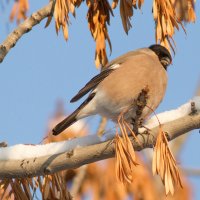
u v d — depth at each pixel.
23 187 7.56
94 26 8.43
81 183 9.30
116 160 6.38
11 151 7.33
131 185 9.15
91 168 9.34
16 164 7.23
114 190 9.18
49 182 7.53
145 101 7.14
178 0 7.99
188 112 7.43
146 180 9.18
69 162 7.13
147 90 7.16
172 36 7.81
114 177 9.27
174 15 7.83
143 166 9.28
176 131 7.24
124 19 8.18
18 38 8.22
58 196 7.58
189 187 9.27
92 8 8.44
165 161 6.37
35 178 7.58
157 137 6.49
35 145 7.39
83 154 7.12
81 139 7.41
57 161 7.16
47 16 8.29
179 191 9.21
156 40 7.84
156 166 6.36
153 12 7.82
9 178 7.39
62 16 7.91
